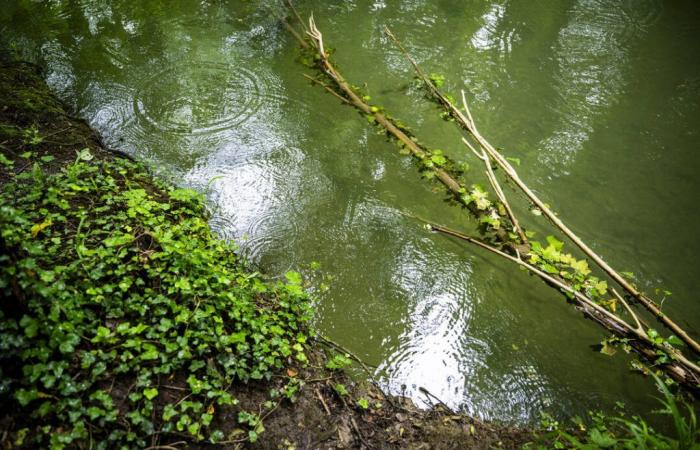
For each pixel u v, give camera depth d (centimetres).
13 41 605
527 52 670
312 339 358
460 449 310
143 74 580
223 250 387
